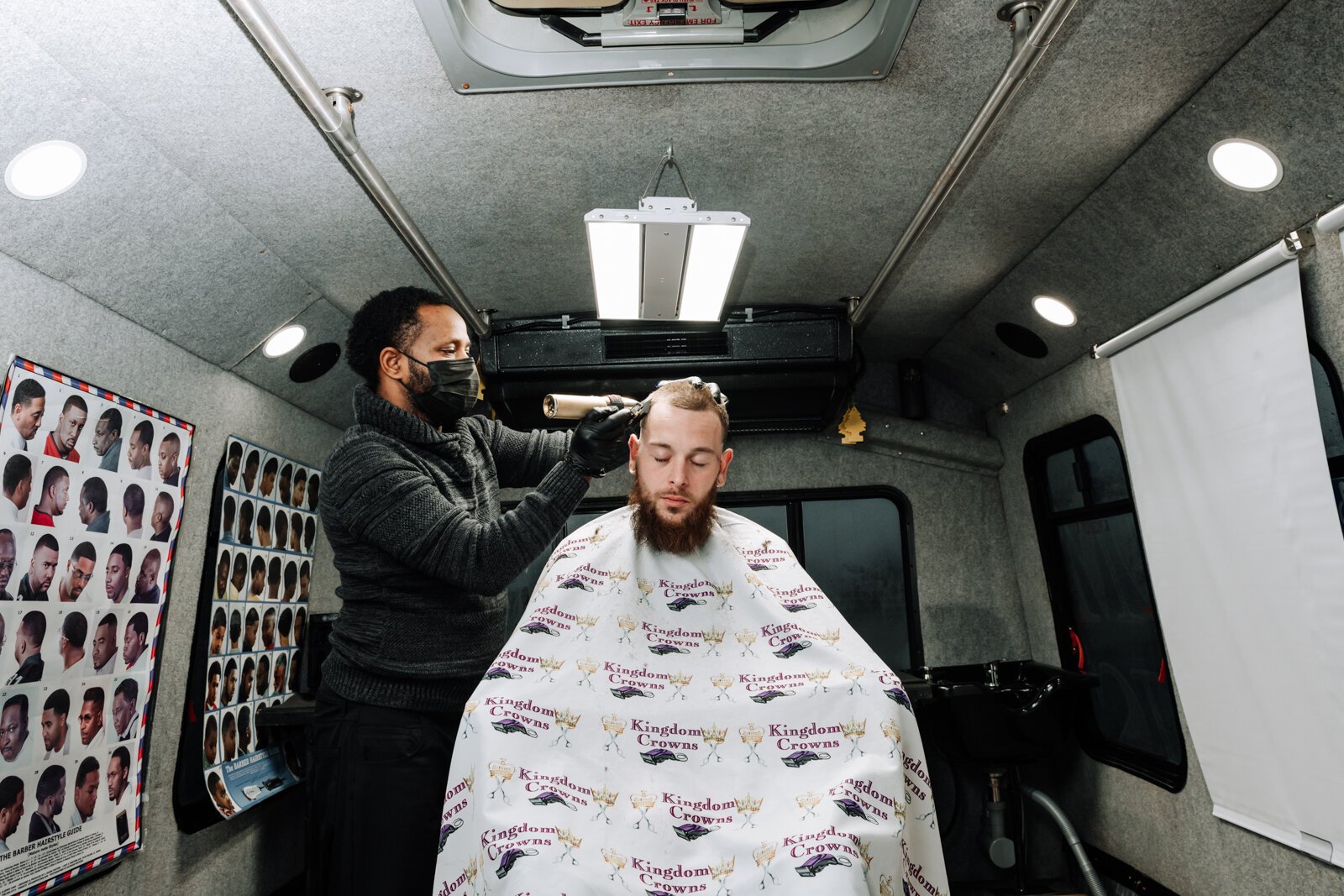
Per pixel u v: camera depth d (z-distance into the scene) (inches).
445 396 71.1
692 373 150.3
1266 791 106.7
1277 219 94.1
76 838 93.7
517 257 125.7
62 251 89.9
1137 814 139.4
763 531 62.6
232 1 63.5
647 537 58.5
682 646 54.9
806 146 98.6
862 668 53.1
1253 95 83.4
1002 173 105.3
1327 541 92.5
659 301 118.4
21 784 86.5
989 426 186.9
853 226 120.5
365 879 61.6
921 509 183.2
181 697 116.9
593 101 87.7
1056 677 152.9
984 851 155.8
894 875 44.6
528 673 52.9
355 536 65.2
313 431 159.3
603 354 149.2
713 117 91.9
